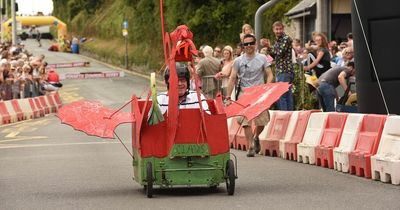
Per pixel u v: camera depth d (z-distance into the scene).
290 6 65.69
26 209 15.26
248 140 24.52
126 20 128.12
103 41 147.75
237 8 80.75
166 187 17.62
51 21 168.75
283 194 16.30
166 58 16.94
